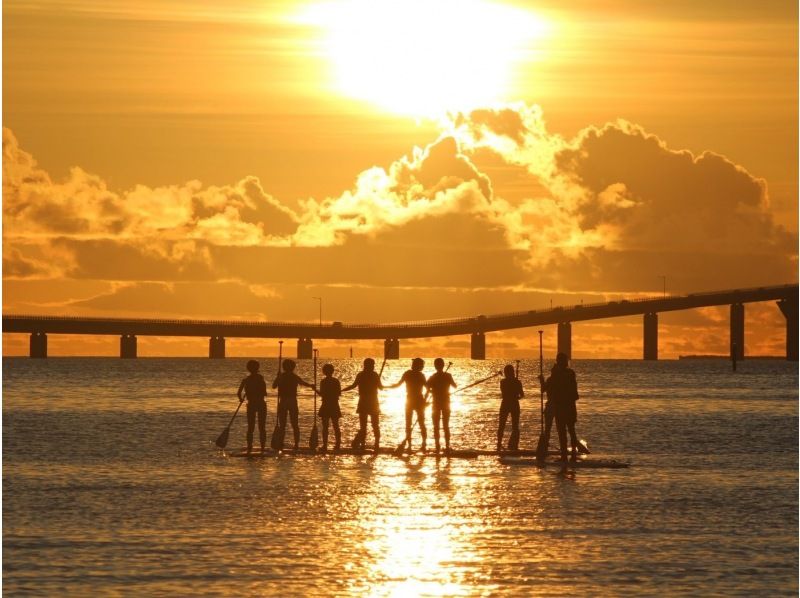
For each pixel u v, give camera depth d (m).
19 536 57.41
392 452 96.38
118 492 72.62
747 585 48.00
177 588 47.16
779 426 139.75
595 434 126.69
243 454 95.44
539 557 52.88
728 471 85.88
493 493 72.44
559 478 80.44
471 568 50.59
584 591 46.94
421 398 95.44
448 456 93.81
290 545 55.22
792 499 70.38
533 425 141.38
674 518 63.09
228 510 65.25
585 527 60.28
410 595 46.16
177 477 80.50
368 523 61.19
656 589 47.28
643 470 86.12
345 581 48.28
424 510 65.44
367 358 96.94
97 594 46.22
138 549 54.28
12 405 185.25
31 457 95.38
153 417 151.75
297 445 97.50
